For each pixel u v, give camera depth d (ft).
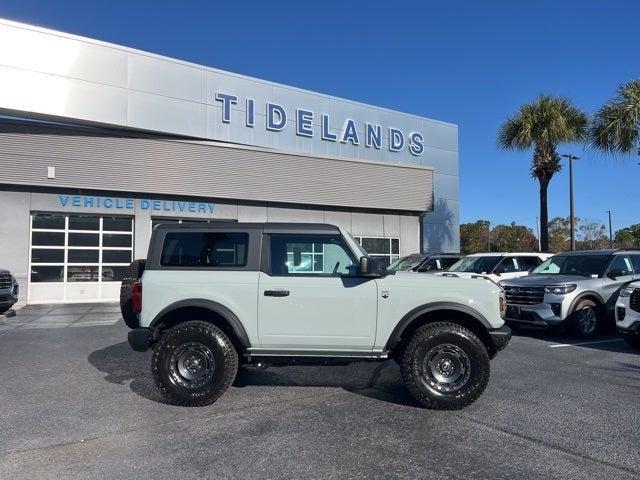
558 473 13.24
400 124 87.40
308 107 77.25
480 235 210.18
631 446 14.97
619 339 33.65
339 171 77.25
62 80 56.44
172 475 13.26
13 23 54.13
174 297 19.35
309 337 19.21
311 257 19.84
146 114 61.77
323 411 18.42
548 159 69.97
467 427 16.65
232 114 69.36
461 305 19.16
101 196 61.52
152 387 21.63
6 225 56.95
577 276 35.96
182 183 65.36
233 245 19.93
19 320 44.32
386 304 19.17
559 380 22.57
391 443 15.31
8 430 16.55
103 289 61.46
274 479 13.01
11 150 56.44
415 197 84.33
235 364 19.15
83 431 16.44
